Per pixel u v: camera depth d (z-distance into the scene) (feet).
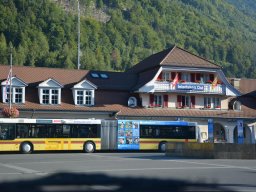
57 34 583.99
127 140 159.12
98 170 83.05
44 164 98.17
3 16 565.53
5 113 164.25
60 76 196.75
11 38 556.51
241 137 176.76
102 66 567.59
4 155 135.74
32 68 195.72
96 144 153.79
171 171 81.97
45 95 182.39
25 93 182.29
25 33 558.15
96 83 198.18
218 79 209.05
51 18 597.93
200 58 210.38
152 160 113.50
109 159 117.19
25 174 74.64
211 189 12.76
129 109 192.44
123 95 198.18
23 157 125.08
